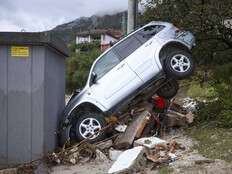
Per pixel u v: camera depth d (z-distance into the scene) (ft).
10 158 32.19
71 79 149.79
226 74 47.32
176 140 36.55
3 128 32.37
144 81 41.16
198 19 44.93
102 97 40.29
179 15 45.78
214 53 49.85
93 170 30.86
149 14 48.65
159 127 39.86
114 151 33.60
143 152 30.27
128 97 40.93
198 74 49.90
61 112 40.09
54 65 36.22
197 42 47.85
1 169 31.12
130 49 41.81
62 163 32.71
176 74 41.75
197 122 42.96
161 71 41.47
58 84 38.32
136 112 40.75
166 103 43.50
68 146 37.47
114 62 41.50
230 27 47.60
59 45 36.17
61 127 38.86
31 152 32.17
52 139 35.58
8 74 32.40
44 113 32.42
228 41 49.08
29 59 32.30
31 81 32.30
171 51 42.63
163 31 42.52
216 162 28.50
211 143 33.76
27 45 32.32
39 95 32.30
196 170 26.89
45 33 31.94
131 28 52.85
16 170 29.78
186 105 51.80
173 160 29.86
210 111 43.52
